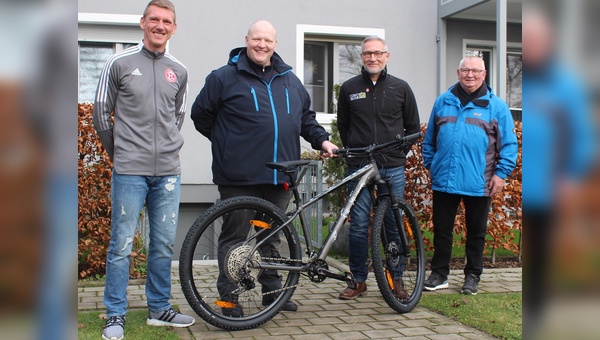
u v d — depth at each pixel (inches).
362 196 179.3
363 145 180.7
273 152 155.2
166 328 143.0
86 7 333.1
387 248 169.5
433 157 195.5
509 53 422.6
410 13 382.6
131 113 137.0
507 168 184.2
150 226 145.9
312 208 246.7
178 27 346.0
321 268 155.2
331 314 161.3
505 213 240.5
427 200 242.1
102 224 210.4
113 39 341.4
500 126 185.8
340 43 383.2
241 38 355.3
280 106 158.4
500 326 145.4
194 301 139.8
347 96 185.6
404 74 382.6
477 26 401.4
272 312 147.9
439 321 154.5
